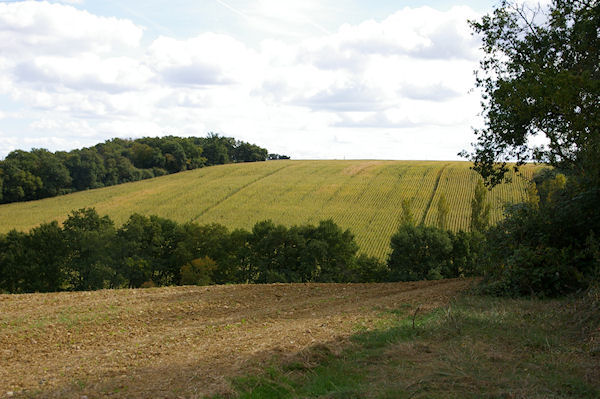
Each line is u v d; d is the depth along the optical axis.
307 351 6.01
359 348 6.21
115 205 64.12
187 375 5.62
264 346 6.76
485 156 15.52
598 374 4.89
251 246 44.59
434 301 9.73
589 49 14.26
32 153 74.50
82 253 41.75
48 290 40.38
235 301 11.25
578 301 7.86
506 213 11.68
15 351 7.41
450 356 5.49
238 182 72.06
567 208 10.20
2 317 9.62
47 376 6.00
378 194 61.34
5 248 39.97
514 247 10.55
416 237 41.06
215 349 6.90
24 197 70.69
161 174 91.19
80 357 6.98
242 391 4.91
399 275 40.72
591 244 9.29
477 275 12.87
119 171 84.06
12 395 5.27
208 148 108.56
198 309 10.46
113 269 41.03
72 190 75.25
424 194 59.84
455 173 68.38
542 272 9.36
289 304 10.78
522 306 8.39
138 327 8.96
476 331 6.65
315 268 41.94
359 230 50.19
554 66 14.41
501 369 5.12
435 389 4.60
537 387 4.57
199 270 41.97
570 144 13.42
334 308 10.04
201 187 70.62
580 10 14.27
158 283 45.19
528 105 13.05
